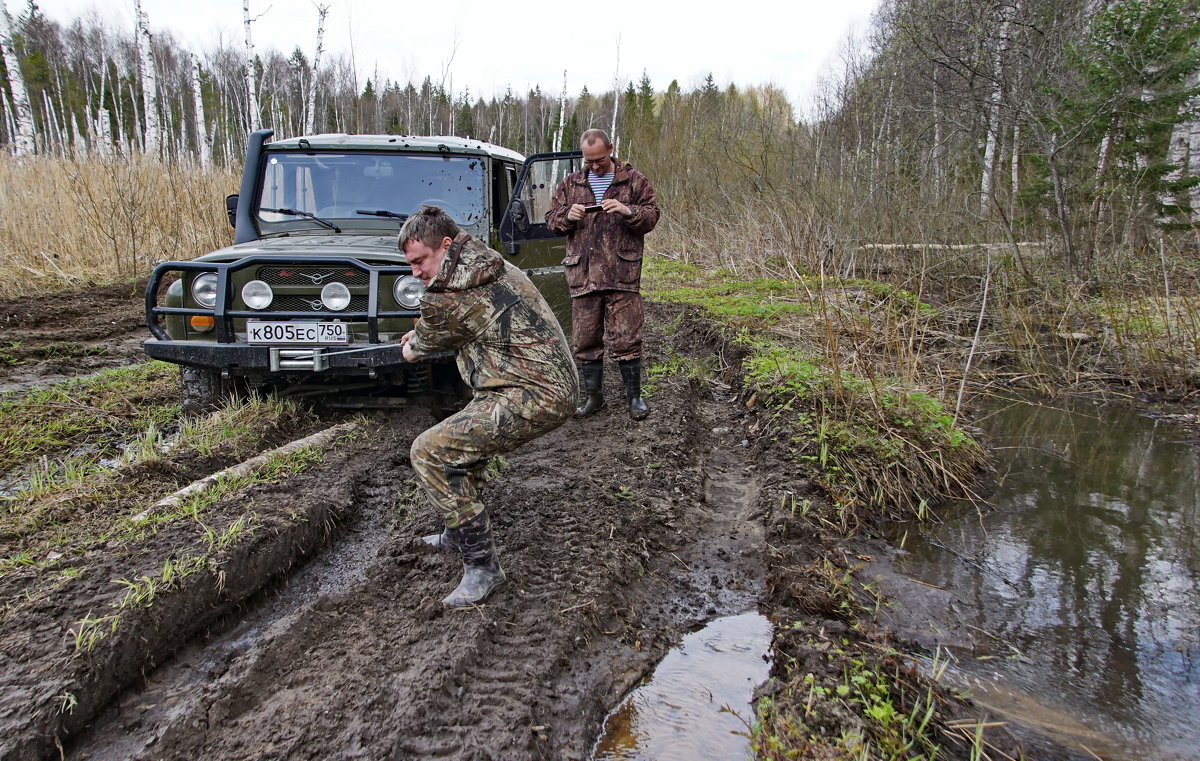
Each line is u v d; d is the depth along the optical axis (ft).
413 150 16.96
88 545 9.64
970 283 29.99
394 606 9.07
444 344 8.78
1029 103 29.48
